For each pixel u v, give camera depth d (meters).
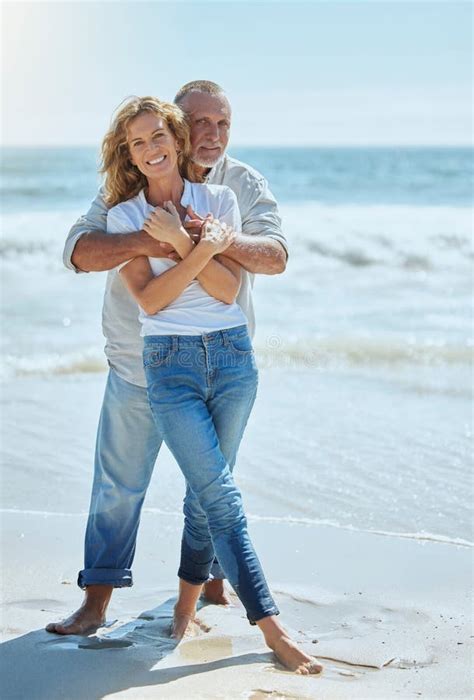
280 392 8.16
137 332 3.87
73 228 3.88
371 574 4.53
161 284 3.53
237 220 3.82
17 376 8.78
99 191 3.92
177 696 3.23
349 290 13.20
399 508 5.43
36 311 11.60
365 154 64.19
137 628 3.92
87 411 7.64
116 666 3.52
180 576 3.89
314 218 19.22
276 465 6.18
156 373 3.56
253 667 3.50
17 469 6.20
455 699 3.22
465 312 11.55
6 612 4.09
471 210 21.08
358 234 16.67
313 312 11.61
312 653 3.65
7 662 3.56
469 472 6.00
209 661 3.57
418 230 16.89
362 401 7.80
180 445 3.52
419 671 3.48
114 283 3.93
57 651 3.66
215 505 3.53
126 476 3.97
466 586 4.37
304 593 4.30
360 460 6.25
